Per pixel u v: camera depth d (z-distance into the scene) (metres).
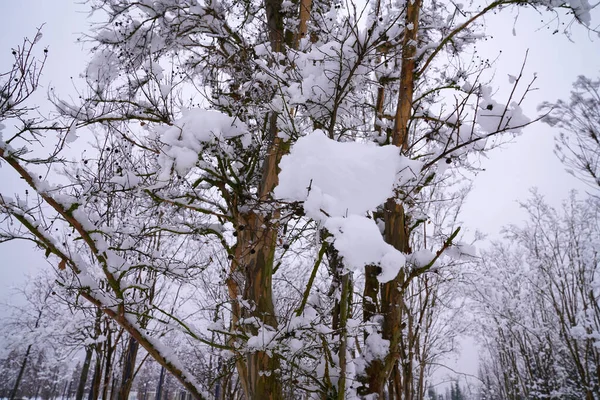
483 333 15.97
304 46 5.01
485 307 13.47
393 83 6.05
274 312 4.77
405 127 4.64
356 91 4.66
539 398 13.24
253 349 3.88
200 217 6.15
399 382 5.14
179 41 6.37
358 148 2.62
